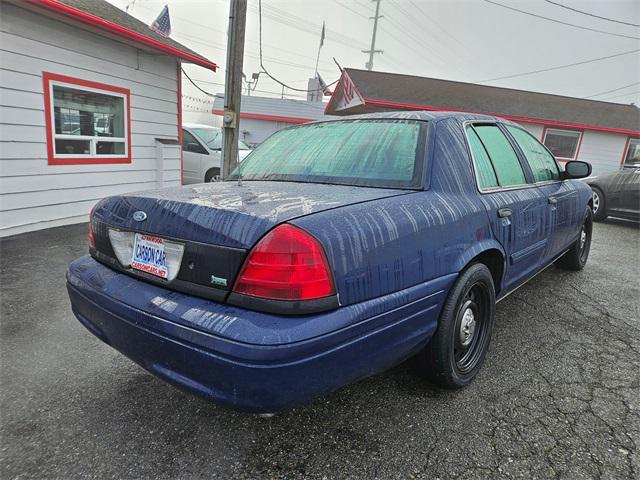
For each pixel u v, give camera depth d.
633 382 2.57
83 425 2.11
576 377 2.62
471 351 2.57
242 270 1.57
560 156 15.22
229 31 6.88
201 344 1.55
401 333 1.90
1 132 5.49
